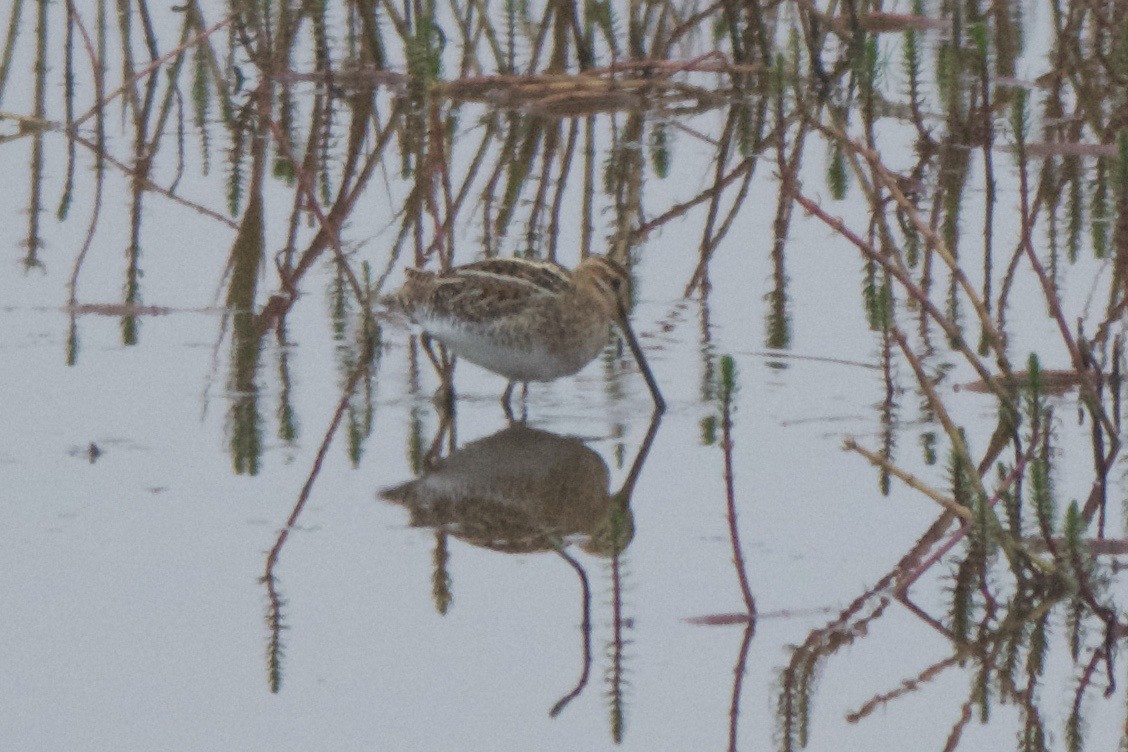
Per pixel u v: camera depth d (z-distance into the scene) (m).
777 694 9.20
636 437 12.20
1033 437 10.26
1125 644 9.51
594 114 18.48
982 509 9.85
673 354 13.59
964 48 18.42
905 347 10.52
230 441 12.07
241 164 17.28
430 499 11.30
